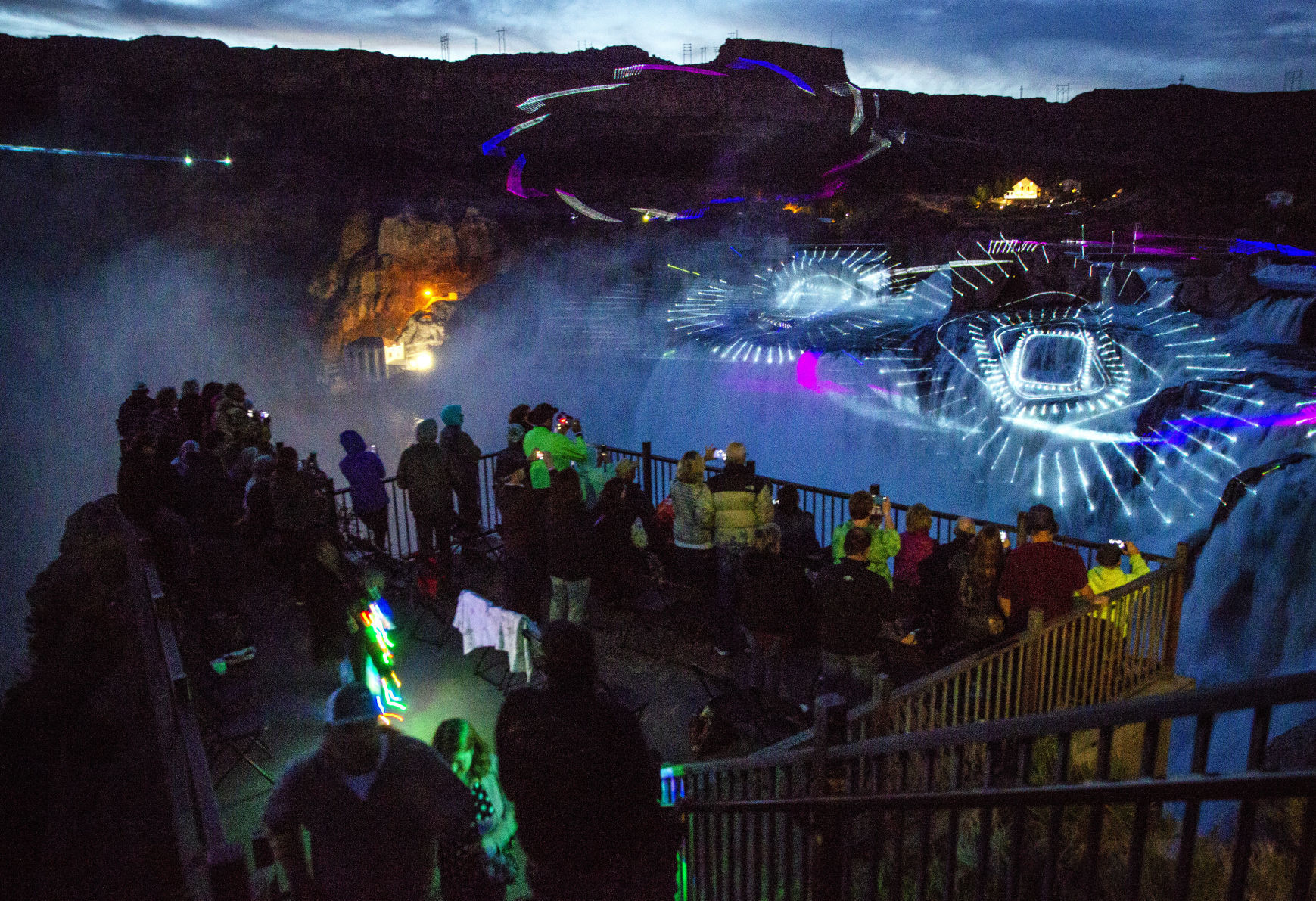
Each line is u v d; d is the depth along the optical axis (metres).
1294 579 13.35
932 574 6.74
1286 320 22.91
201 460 9.22
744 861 3.66
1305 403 17.27
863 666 5.49
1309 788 1.18
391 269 55.31
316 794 2.90
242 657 6.63
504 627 6.55
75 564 9.31
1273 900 4.23
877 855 2.61
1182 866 1.42
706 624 7.29
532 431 8.89
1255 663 13.88
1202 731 1.42
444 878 3.10
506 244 57.41
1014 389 22.48
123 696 7.40
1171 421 19.41
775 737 5.64
